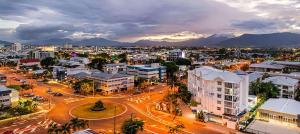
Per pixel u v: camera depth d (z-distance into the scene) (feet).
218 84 406.00
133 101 524.11
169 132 341.00
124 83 636.48
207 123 387.75
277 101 412.77
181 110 453.99
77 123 308.40
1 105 435.94
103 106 465.06
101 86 606.96
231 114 391.65
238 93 398.01
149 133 344.69
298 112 361.30
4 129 355.15
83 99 539.29
